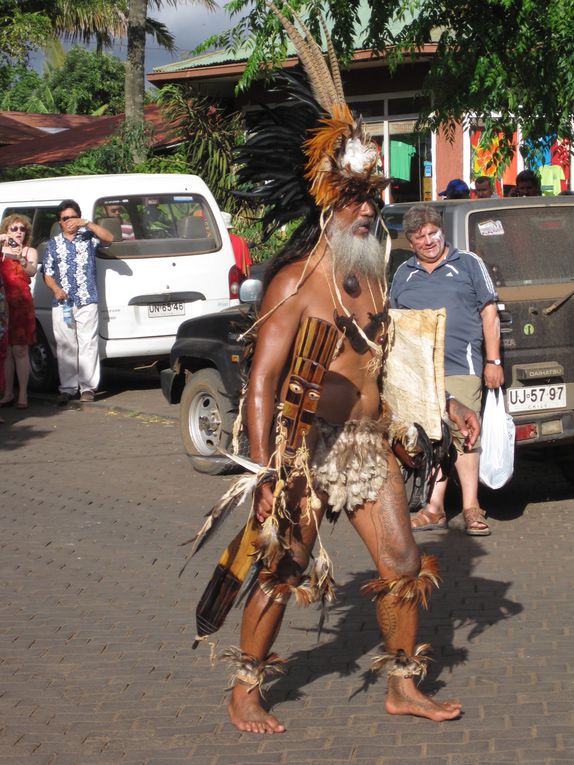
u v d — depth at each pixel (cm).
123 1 2678
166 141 2148
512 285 709
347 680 473
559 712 433
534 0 974
